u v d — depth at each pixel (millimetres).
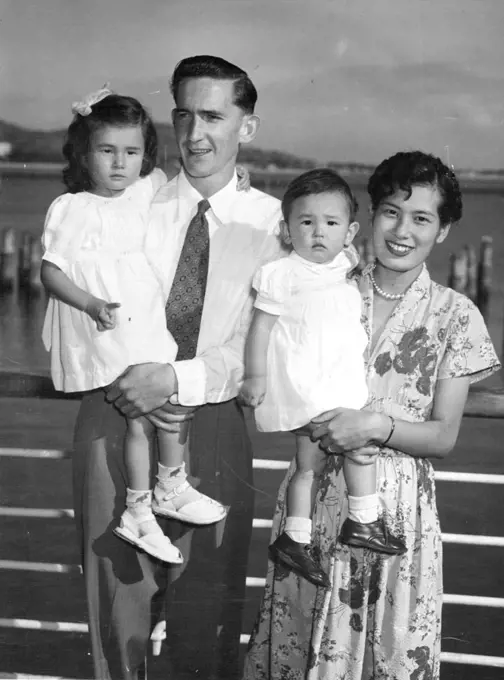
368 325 2527
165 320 2688
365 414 2439
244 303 2686
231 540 2883
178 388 2629
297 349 2545
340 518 2553
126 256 2682
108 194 2695
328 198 2492
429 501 2521
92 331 2693
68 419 3045
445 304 2484
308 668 2570
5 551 3154
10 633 3141
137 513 2773
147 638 2975
